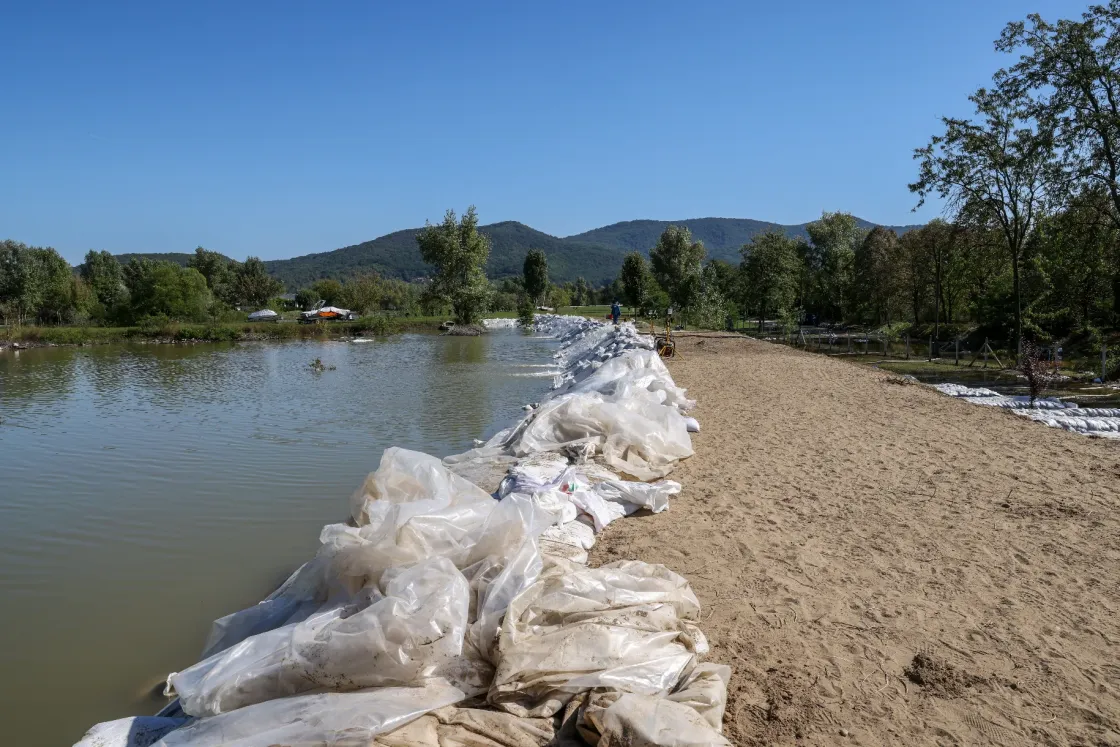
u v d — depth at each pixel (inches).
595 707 143.3
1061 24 827.4
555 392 705.0
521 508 213.6
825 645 192.5
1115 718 157.6
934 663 181.0
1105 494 315.9
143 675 213.8
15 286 2240.4
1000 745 150.1
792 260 2032.5
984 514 293.9
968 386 789.2
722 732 153.2
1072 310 1018.7
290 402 729.0
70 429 591.5
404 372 1013.2
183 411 679.1
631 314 2664.9
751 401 595.5
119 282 2785.4
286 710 152.8
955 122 956.0
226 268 3654.0
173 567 291.4
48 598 263.6
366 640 161.9
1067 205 898.1
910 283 1777.8
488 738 145.7
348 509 362.0
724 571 243.6
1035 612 208.2
